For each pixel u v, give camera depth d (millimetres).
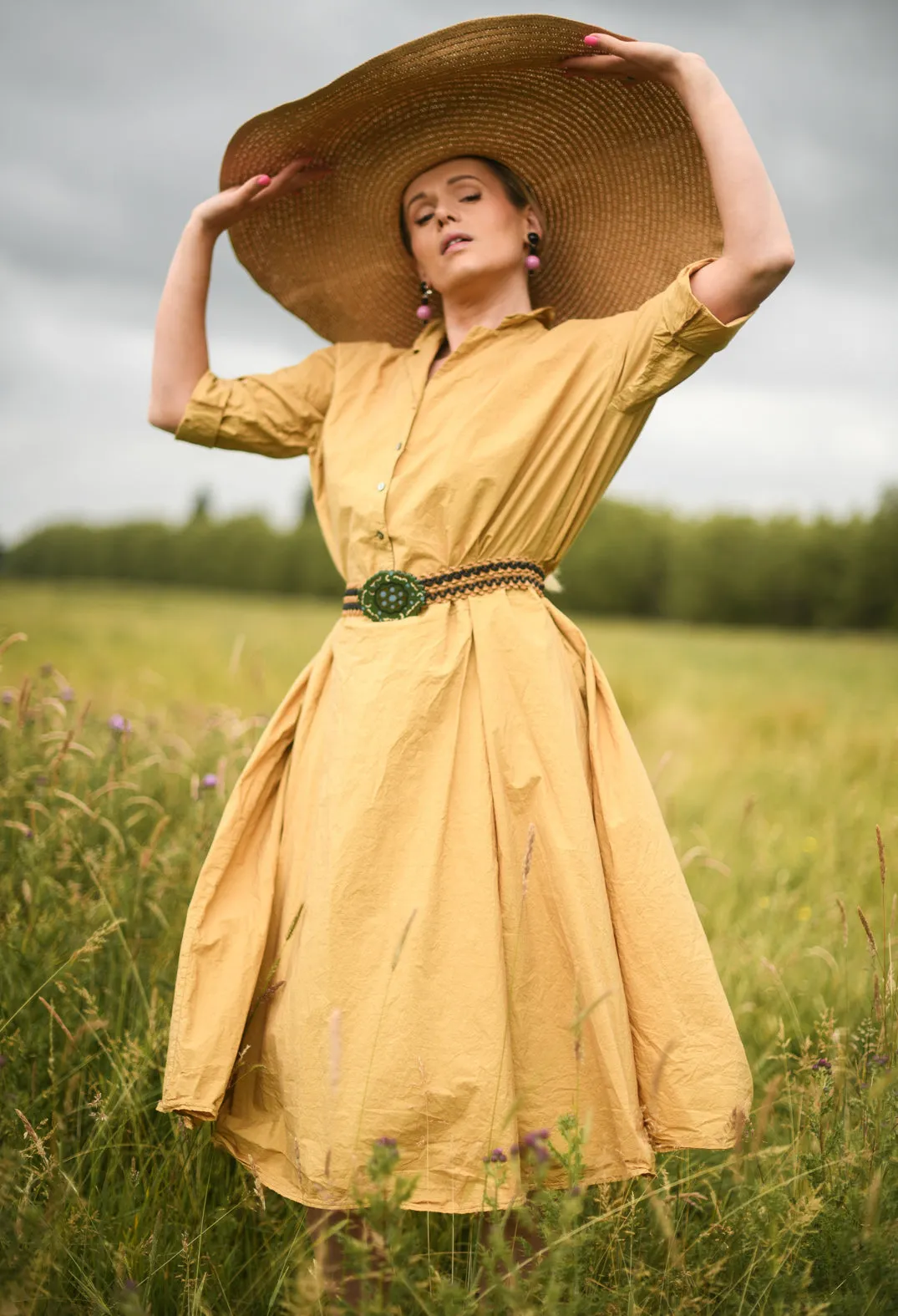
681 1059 1835
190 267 2424
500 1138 1742
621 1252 1727
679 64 2049
